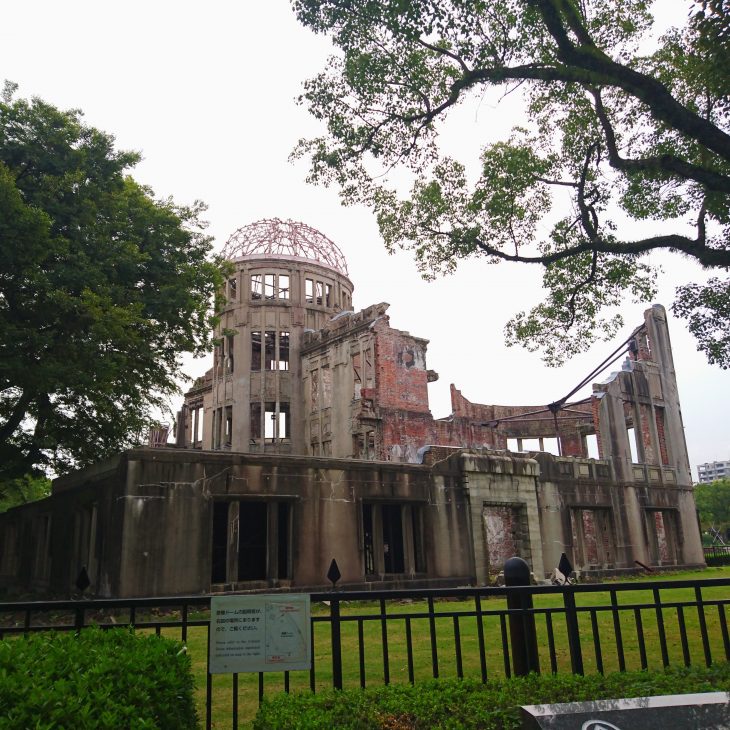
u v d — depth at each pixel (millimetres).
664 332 35625
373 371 33188
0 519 26375
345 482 18688
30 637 4402
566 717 3572
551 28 9938
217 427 40844
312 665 4680
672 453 33125
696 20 9703
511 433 42000
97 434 23703
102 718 3270
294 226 44625
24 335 18531
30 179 19812
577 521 27062
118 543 15133
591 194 13797
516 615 5988
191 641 11758
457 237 14266
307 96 12523
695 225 11945
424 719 4168
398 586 18859
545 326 15945
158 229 23359
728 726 3555
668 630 11312
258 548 20578
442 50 11180
